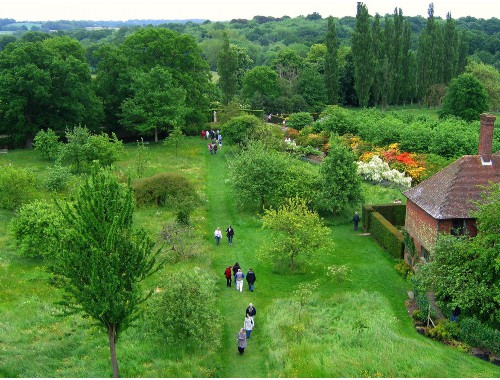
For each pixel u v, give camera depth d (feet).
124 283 65.26
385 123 214.69
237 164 158.61
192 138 250.57
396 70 349.61
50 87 211.20
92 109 225.56
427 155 183.32
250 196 150.92
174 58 252.42
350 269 116.57
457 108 270.67
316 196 144.87
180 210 136.56
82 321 88.43
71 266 62.90
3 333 82.89
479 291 83.82
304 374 73.15
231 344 86.28
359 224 146.00
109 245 62.49
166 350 80.02
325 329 88.58
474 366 76.33
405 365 75.31
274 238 118.62
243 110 264.93
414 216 118.11
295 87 328.70
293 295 104.06
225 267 117.29
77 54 242.17
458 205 106.83
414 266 112.06
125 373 73.51
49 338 83.20
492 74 348.18
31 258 116.06
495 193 89.76
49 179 160.04
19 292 99.25
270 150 182.60
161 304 82.17
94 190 65.46
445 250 90.63
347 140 211.00
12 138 217.36
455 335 86.99
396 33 343.87
